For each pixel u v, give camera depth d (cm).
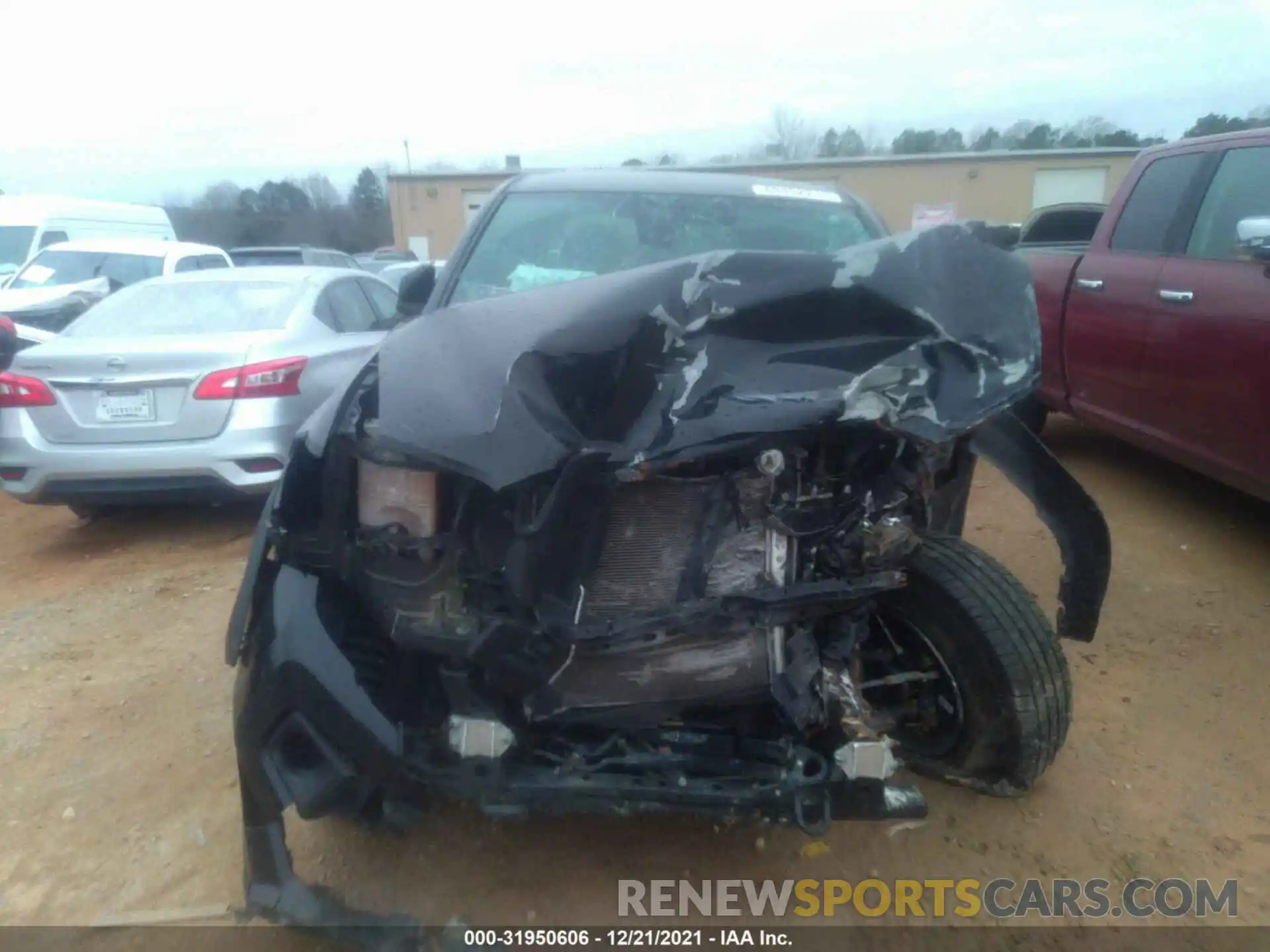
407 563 238
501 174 3316
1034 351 249
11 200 1328
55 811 325
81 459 541
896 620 308
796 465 246
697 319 239
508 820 306
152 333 593
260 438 549
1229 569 496
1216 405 472
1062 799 323
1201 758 344
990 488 634
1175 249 521
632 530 246
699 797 241
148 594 507
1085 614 310
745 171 2300
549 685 247
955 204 2736
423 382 239
